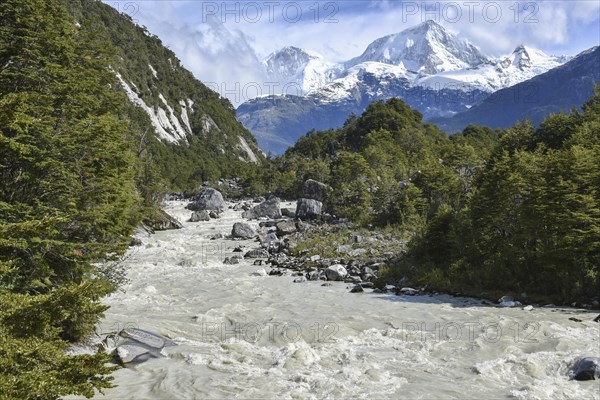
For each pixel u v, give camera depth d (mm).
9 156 12625
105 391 10836
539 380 11336
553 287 20031
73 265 13227
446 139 100188
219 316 17750
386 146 79938
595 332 15016
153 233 44938
